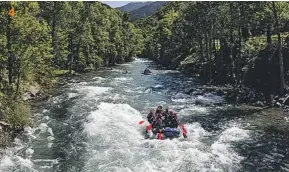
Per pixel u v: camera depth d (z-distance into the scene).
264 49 39.19
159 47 112.31
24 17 32.41
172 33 98.44
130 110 31.20
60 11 58.81
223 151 20.70
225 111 31.23
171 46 100.31
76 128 25.70
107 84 49.75
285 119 27.55
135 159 19.56
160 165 18.67
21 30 31.48
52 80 48.62
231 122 27.38
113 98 37.94
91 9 86.00
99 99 37.09
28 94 36.72
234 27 45.47
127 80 55.00
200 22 53.00
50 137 23.52
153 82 52.28
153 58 126.88
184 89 43.91
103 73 66.62
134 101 36.50
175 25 91.56
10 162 18.94
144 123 27.12
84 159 19.62
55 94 40.09
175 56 88.31
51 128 25.61
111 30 101.62
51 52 55.88
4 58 32.34
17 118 24.33
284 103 31.50
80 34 67.12
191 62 68.38
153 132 24.17
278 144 21.80
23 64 33.34
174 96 39.22
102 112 30.03
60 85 47.81
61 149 21.25
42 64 44.31
